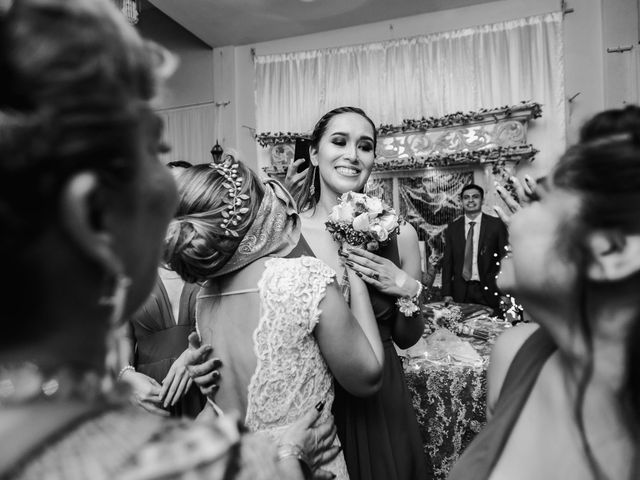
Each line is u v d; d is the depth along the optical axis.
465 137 6.07
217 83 7.57
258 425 0.99
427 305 2.54
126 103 0.36
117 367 0.40
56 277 0.35
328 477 0.89
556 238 0.53
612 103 5.82
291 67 7.11
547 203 0.55
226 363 1.05
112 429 0.36
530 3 6.17
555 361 0.61
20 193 0.32
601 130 0.54
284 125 7.13
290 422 0.99
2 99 0.33
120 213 0.38
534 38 6.12
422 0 6.21
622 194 0.49
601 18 5.95
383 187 6.57
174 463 0.35
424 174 6.43
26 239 0.33
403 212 6.50
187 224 1.00
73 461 0.33
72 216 0.33
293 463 0.83
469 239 5.23
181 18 6.64
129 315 0.44
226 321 1.06
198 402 1.26
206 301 1.12
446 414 1.91
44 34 0.33
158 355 1.57
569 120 6.02
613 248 0.50
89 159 0.34
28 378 0.36
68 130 0.33
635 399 0.53
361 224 1.53
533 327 0.74
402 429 1.59
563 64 6.04
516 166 5.89
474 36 6.33
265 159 7.35
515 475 0.60
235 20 6.69
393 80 6.64
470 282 5.15
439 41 6.45
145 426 0.38
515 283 0.59
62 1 0.34
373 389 1.12
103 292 0.37
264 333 0.99
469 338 2.31
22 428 0.34
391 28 6.73
